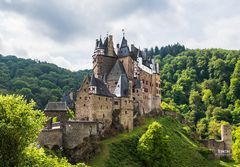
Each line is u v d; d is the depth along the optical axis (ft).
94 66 467.93
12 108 165.89
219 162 426.10
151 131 348.38
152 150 340.39
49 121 353.72
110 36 477.77
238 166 403.34
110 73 451.12
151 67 529.86
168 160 347.15
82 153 314.55
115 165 313.12
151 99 507.30
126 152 340.39
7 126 154.61
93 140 333.01
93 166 300.61
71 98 611.88
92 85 367.66
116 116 384.47
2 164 159.53
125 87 396.98
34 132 168.76
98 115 364.99
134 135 372.38
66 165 188.85
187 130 495.82
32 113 171.12
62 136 318.45
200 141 488.02
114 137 361.51
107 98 377.71
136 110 443.73
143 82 493.36
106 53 467.93
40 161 169.89
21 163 162.50
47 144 305.32
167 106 599.98
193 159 399.03
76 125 325.01
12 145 164.04
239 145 395.75
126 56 466.29
